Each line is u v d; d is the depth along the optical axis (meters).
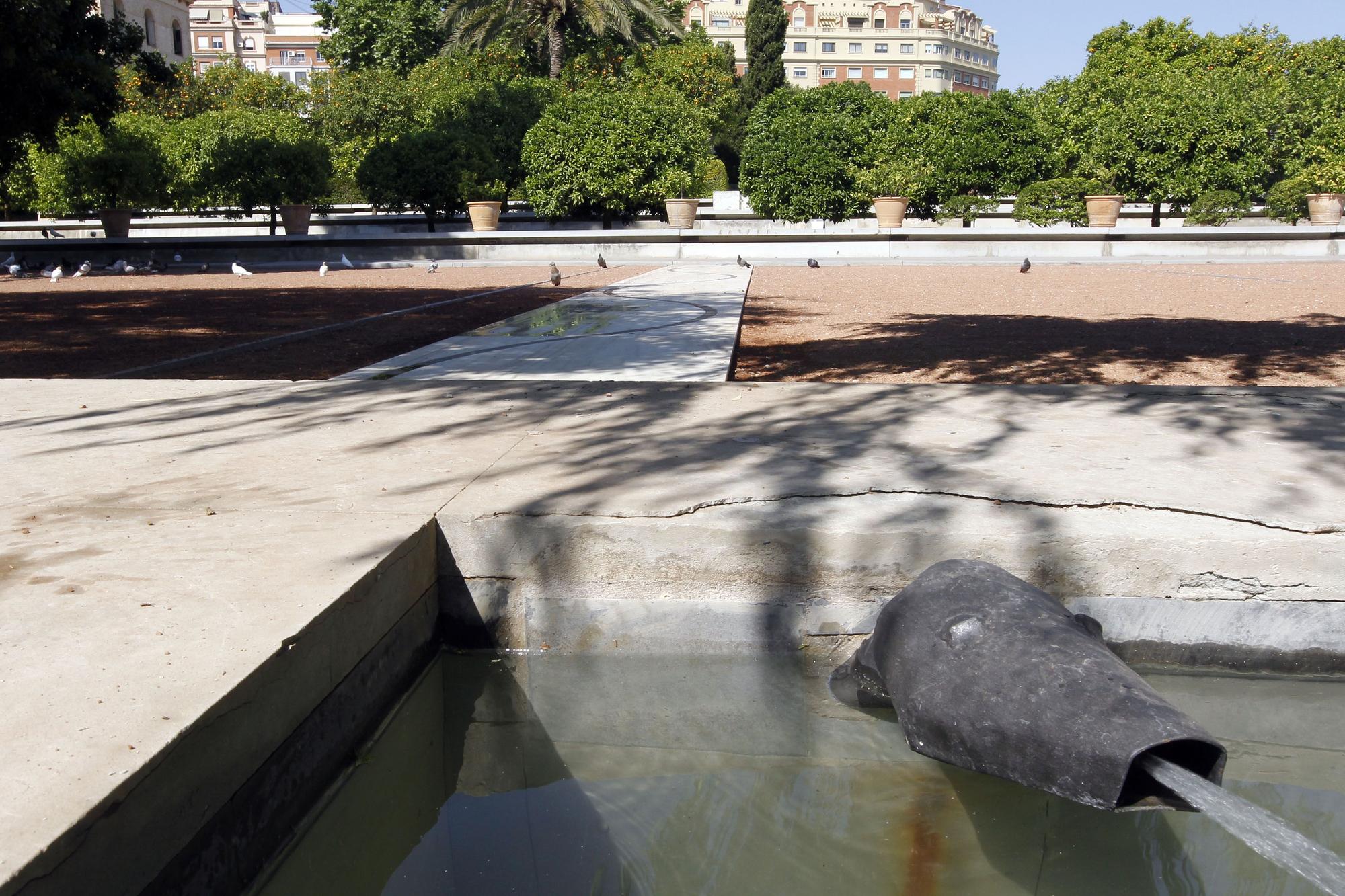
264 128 24.84
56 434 4.05
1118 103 26.42
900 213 24.17
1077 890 2.02
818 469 3.38
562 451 3.68
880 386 4.91
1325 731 2.69
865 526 2.89
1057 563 2.88
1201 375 6.70
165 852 1.65
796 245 23.09
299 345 8.38
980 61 123.94
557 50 33.38
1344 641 2.86
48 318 11.16
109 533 2.75
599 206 26.33
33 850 1.35
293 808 2.12
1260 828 1.85
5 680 1.85
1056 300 12.79
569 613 3.05
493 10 32.59
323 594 2.31
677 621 3.02
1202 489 3.11
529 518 2.97
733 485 3.19
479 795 2.43
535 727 2.75
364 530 2.80
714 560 2.96
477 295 13.85
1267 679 2.91
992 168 24.84
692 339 7.86
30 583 2.37
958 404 4.46
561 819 2.31
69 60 16.91
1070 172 25.89
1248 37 41.44
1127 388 4.81
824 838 2.22
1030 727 2.19
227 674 1.88
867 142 26.50
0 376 6.89
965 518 2.93
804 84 112.62
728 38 100.50
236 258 23.75
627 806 2.37
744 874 2.08
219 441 3.90
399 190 25.81
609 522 2.96
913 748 2.47
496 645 3.08
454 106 30.31
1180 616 2.90
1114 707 2.14
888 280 16.97
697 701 2.87
